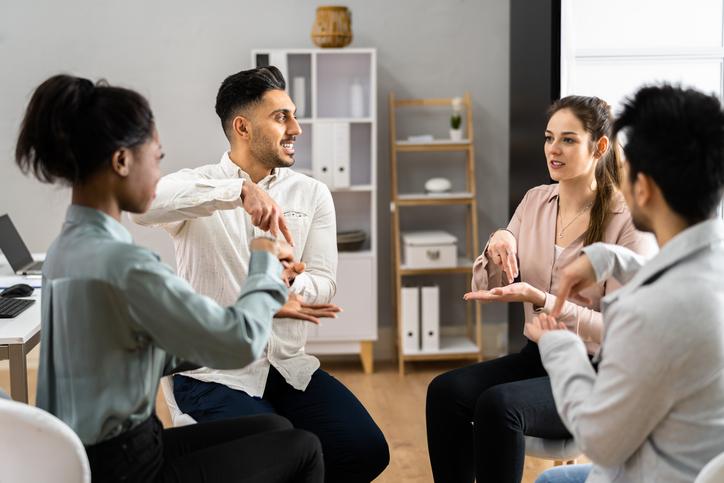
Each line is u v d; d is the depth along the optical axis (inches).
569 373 59.3
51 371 63.1
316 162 172.4
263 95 92.8
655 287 53.4
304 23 178.2
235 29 177.6
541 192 103.8
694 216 54.2
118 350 60.2
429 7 180.7
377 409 154.5
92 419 60.2
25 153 61.1
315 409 91.3
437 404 94.9
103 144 59.7
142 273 58.1
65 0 173.8
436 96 183.3
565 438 88.9
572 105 96.0
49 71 175.2
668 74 148.8
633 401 53.1
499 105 184.4
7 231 136.3
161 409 154.9
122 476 61.1
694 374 52.2
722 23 148.3
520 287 88.3
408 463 128.9
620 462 55.7
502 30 182.2
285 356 93.6
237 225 93.7
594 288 93.4
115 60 176.6
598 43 148.1
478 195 187.0
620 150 95.1
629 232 93.7
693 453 54.0
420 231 186.4
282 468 68.6
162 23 176.4
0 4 172.6
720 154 53.0
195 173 95.0
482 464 87.1
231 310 61.1
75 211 61.7
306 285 95.4
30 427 57.1
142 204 63.3
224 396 89.1
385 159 184.7
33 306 108.1
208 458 66.4
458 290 189.2
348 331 174.7
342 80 180.7
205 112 179.5
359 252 175.8
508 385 89.0
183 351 59.9
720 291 52.9
